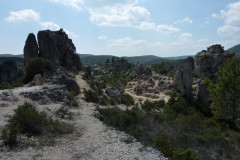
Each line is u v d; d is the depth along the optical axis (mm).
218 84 38594
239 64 37094
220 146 20469
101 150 15805
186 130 24766
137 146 17109
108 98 44406
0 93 26156
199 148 18797
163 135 19688
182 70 58312
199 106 48812
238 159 17828
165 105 43344
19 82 43500
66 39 63750
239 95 35469
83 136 18781
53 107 25984
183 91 56938
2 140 14969
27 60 50938
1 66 67250
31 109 20062
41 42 51688
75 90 41281
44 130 18094
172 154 15883
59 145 15977
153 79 80438
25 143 15297
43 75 42250
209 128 27422
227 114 36938
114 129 21891
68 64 61500
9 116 19828
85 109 31156
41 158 13484
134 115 27344
